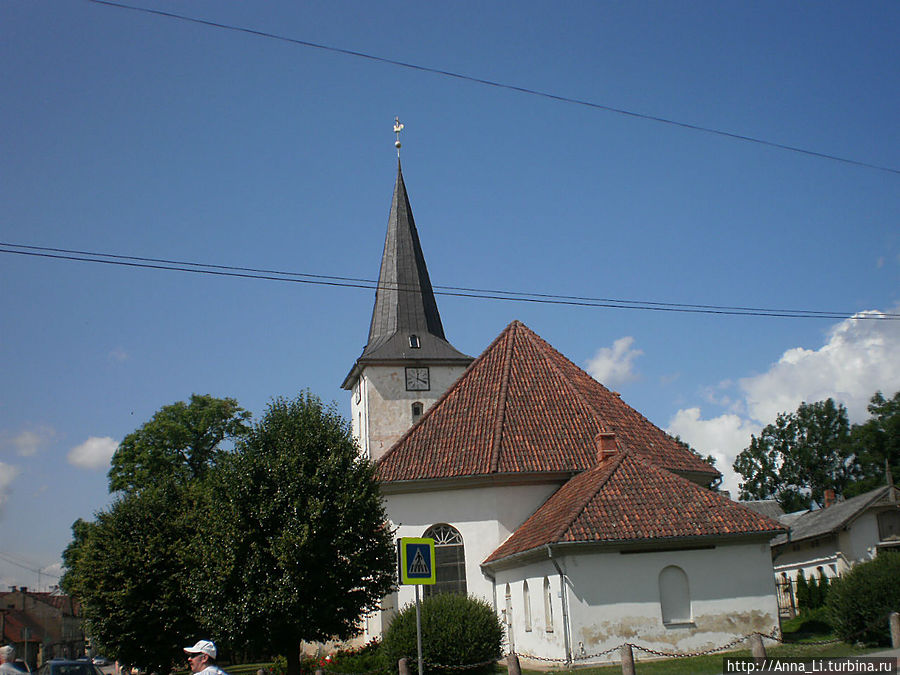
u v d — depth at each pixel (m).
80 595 36.38
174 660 35.06
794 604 55.72
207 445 58.22
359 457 28.80
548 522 27.69
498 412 34.00
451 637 24.64
